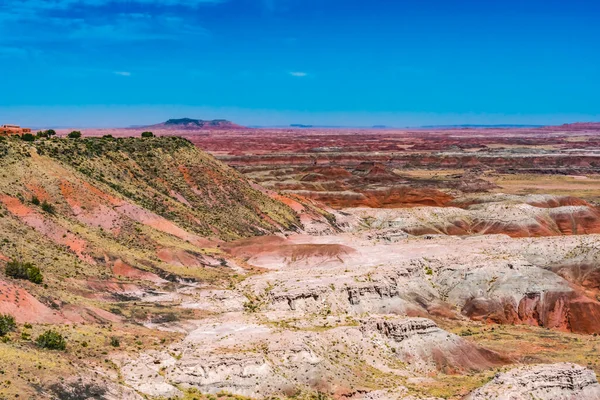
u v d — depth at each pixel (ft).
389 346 278.87
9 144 390.21
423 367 274.98
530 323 374.84
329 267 399.44
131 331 253.44
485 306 378.73
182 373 225.56
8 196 338.75
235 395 223.30
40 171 382.42
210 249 406.41
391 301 350.02
